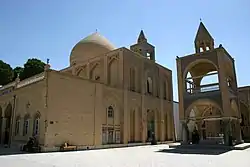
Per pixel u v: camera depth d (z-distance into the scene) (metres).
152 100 29.83
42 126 18.31
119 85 25.95
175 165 10.47
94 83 22.56
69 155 15.26
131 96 26.50
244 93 32.81
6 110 26.06
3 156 14.66
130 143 24.88
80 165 10.60
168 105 32.97
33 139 18.67
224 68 21.19
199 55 22.58
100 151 18.47
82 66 30.69
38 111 19.28
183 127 22.14
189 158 13.22
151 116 29.77
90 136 21.08
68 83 20.23
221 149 18.75
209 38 24.23
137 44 32.84
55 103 18.94
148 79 31.05
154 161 11.95
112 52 27.52
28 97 21.39
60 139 18.78
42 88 19.22
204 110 27.78
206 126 29.53
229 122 19.94
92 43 31.47
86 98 21.48
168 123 32.19
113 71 27.27
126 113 25.23
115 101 24.62
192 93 22.30
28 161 12.16
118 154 15.86
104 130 23.05
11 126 23.42
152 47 33.81
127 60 26.95
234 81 24.45
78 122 20.33
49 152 17.42
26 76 39.69
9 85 26.48
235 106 23.48
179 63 23.69
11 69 41.28
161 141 29.75
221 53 21.36
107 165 10.55
